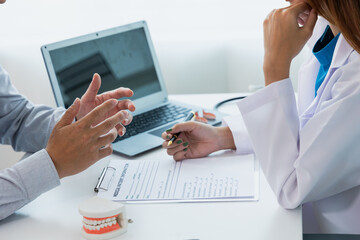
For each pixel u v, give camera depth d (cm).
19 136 126
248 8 197
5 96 126
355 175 96
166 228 88
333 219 101
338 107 91
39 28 205
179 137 115
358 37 91
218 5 199
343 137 91
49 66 128
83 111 117
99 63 137
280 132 99
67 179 109
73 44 133
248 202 95
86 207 86
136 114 140
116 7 202
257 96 101
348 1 89
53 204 99
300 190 93
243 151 114
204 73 211
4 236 89
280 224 88
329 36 115
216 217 91
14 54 209
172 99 154
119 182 105
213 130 116
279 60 101
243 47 204
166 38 206
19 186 94
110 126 99
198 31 204
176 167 110
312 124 94
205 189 100
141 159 116
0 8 203
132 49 144
